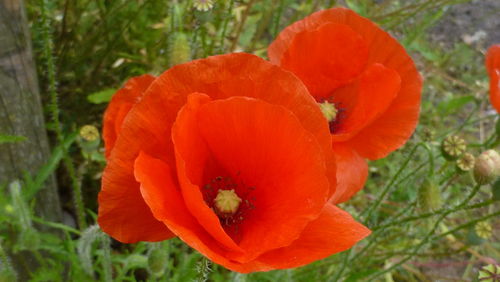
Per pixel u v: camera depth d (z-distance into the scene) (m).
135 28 0.36
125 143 0.15
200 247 0.13
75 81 0.36
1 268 0.26
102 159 0.32
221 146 0.16
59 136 0.27
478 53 0.55
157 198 0.14
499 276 0.22
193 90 0.15
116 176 0.15
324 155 0.15
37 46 0.34
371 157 0.22
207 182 0.17
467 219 0.41
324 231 0.15
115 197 0.15
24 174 0.26
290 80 0.15
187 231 0.14
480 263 0.40
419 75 0.22
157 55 0.37
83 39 0.35
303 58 0.21
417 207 0.29
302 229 0.14
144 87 0.20
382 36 0.22
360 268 0.33
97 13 0.37
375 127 0.22
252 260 0.14
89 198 0.35
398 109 0.22
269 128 0.15
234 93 0.15
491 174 0.23
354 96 0.23
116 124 0.19
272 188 0.16
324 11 0.22
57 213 0.30
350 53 0.21
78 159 0.36
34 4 0.34
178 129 0.14
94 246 0.27
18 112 0.25
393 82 0.21
